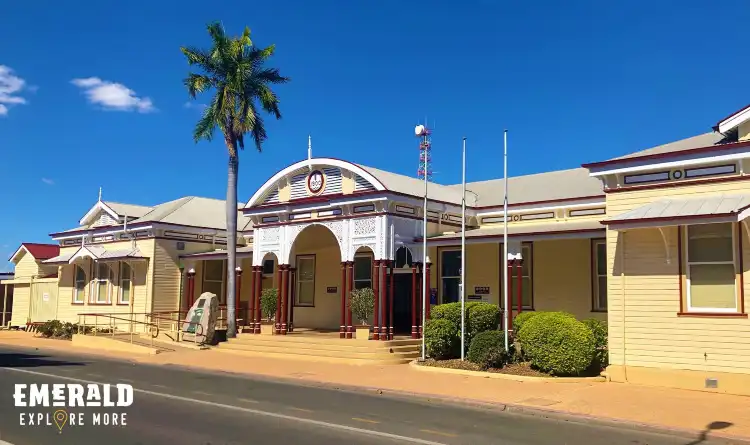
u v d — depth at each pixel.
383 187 21.91
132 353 23.94
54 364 19.95
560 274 21.89
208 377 17.55
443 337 19.08
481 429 10.72
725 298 14.59
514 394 14.08
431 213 23.75
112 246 33.09
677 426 10.90
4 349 25.92
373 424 10.90
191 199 34.53
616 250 16.11
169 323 30.50
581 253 21.55
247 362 20.78
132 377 16.98
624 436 10.44
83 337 27.06
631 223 14.89
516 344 19.16
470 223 25.02
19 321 38.50
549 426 11.18
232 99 26.50
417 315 23.92
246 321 30.38
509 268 21.98
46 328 32.47
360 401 13.65
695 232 15.06
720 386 14.20
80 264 34.81
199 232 32.44
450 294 24.27
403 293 26.09
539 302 22.22
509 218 24.05
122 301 32.09
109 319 32.22
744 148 14.55
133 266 31.45
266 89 26.72
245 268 32.75
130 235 32.16
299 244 27.52
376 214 22.19
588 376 16.20
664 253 15.38
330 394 14.70
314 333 25.47
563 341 15.94
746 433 10.44
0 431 9.82
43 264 38.19
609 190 16.53
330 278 28.47
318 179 24.61
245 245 32.16
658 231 15.52
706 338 14.57
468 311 19.52
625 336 15.70
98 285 33.66
